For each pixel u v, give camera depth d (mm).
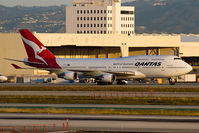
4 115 152500
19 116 150750
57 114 154750
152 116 151000
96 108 166625
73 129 131125
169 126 134625
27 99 194000
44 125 135875
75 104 178750
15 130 129625
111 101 185750
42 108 167000
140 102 183125
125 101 186000
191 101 185750
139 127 133250
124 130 129500
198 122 140375
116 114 154750
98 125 136250
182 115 152625
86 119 145250
